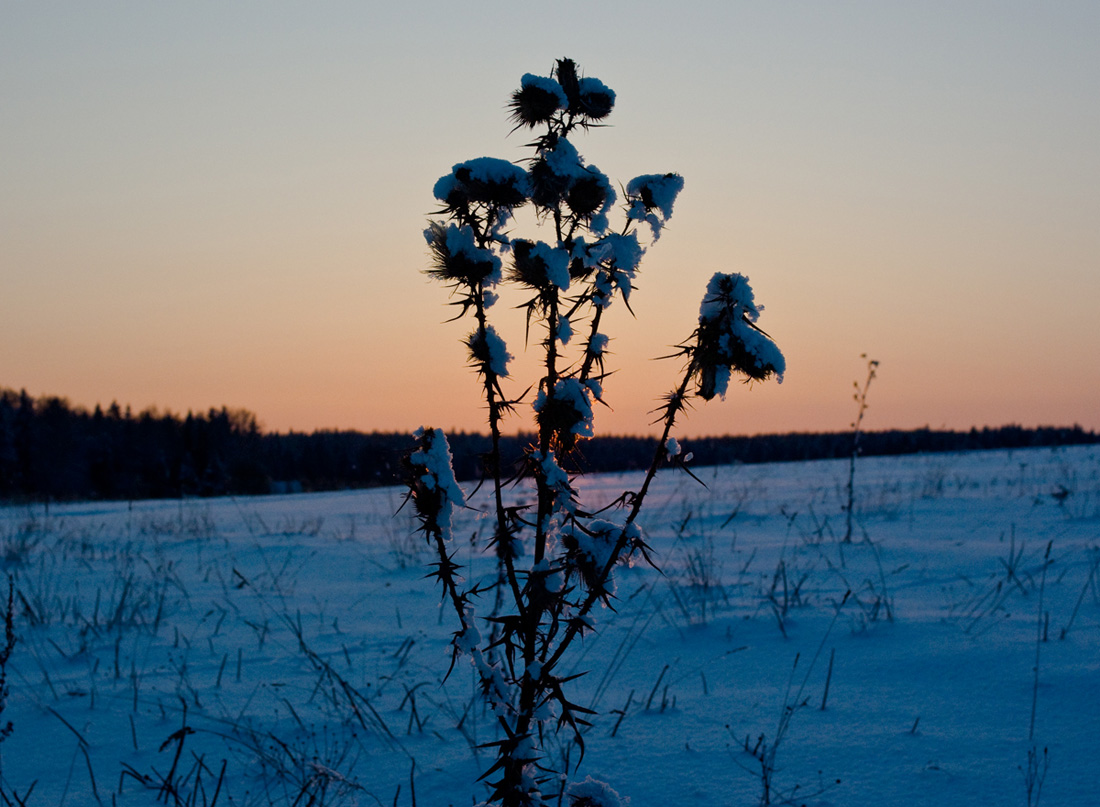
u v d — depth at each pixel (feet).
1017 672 12.27
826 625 16.03
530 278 5.70
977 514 34.19
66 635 17.70
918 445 120.88
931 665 13.00
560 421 5.89
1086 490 40.91
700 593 19.85
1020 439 136.56
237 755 10.59
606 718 11.48
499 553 6.10
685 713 11.57
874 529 31.35
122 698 12.98
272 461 168.66
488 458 6.09
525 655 6.05
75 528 43.50
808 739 10.29
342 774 9.66
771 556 25.68
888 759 9.51
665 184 6.10
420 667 14.55
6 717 12.19
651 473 6.17
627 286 5.99
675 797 8.72
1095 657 12.74
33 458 185.06
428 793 9.18
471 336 5.99
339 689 13.29
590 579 6.08
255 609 20.63
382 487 89.86
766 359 5.90
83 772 10.14
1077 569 20.52
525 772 6.15
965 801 8.35
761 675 13.28
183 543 35.63
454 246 5.82
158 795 9.38
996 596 17.78
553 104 5.95
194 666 14.99
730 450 118.73
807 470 76.48
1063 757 9.30
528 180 5.74
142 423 190.49
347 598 21.99
